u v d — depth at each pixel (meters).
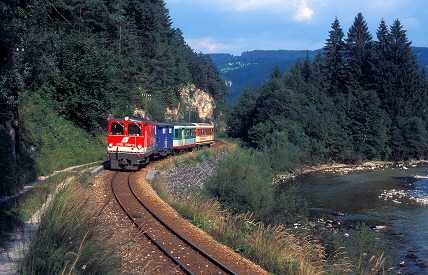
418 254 19.14
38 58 19.31
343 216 27.58
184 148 39.69
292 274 10.51
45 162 23.16
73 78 31.77
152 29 69.81
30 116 27.45
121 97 42.56
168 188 22.91
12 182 15.74
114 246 9.23
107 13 41.16
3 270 7.28
